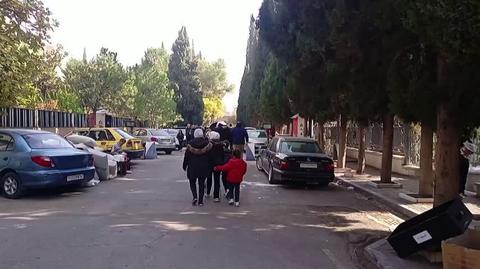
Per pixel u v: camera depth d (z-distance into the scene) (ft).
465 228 22.67
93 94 139.23
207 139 40.70
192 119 276.41
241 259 23.61
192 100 276.21
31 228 29.78
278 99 116.06
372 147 83.82
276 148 56.18
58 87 112.47
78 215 34.22
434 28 22.07
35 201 40.24
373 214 38.22
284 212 37.58
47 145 43.27
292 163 51.70
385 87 41.24
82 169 44.14
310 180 51.83
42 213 34.91
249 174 65.82
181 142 132.16
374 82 41.55
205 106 315.78
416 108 30.63
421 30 23.90
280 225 32.53
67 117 95.45
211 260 23.22
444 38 21.50
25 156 41.06
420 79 31.45
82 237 27.53
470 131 33.83
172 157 99.76
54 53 110.83
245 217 34.88
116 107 149.38
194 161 39.22
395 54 34.88
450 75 27.81
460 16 20.43
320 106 71.82
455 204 23.13
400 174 66.08
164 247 25.52
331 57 42.42
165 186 50.72
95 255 23.76
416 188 51.11
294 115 114.21
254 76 177.06
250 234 29.37
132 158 78.89
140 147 78.64
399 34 32.60
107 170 55.26
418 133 63.36
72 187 46.62
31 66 58.70
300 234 30.01
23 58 56.95
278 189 51.47
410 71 34.01
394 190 49.55
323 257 24.72
